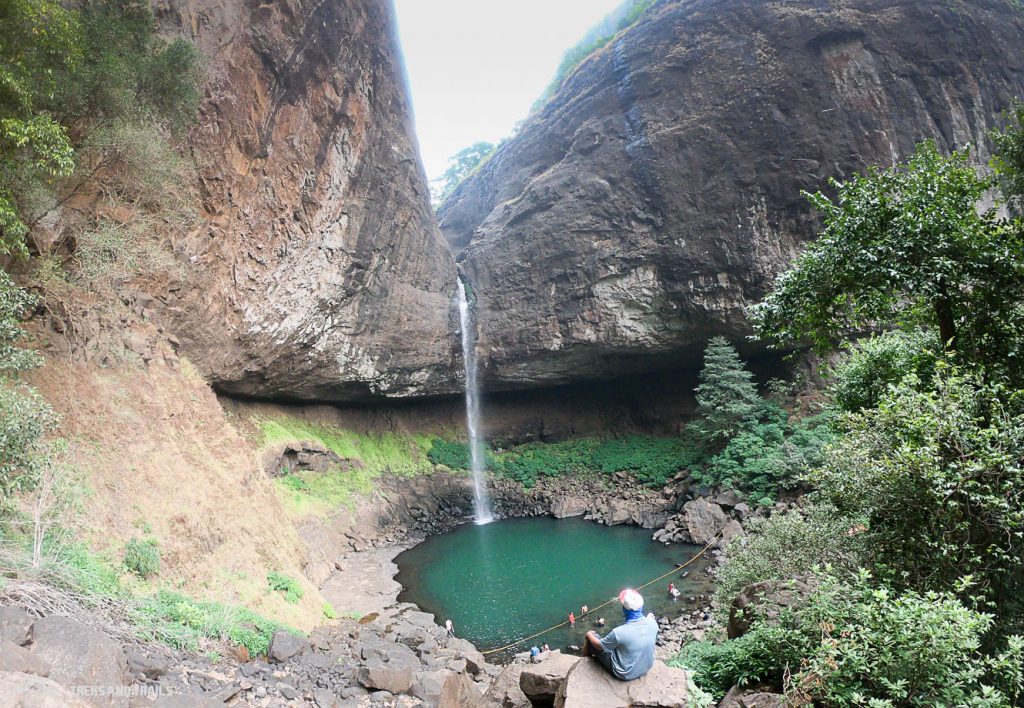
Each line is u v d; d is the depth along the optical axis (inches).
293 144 733.3
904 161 911.7
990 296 292.8
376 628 462.0
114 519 367.6
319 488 898.7
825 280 323.9
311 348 868.0
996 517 221.9
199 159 597.9
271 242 727.1
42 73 358.6
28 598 242.8
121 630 270.8
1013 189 320.5
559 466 1186.6
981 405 259.3
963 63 935.7
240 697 266.1
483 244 1262.3
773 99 966.4
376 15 864.3
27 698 144.2
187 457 480.7
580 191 1132.5
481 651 538.6
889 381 348.8
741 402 950.4
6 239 396.2
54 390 406.3
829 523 361.4
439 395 1226.0
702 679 258.4
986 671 188.4
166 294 591.5
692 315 1032.8
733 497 871.7
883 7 947.3
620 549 840.3
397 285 1011.9
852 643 195.6
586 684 201.2
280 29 696.4
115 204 494.9
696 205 1010.1
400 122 983.6
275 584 458.0
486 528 1019.9
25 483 283.3
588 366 1182.9
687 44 1056.8
